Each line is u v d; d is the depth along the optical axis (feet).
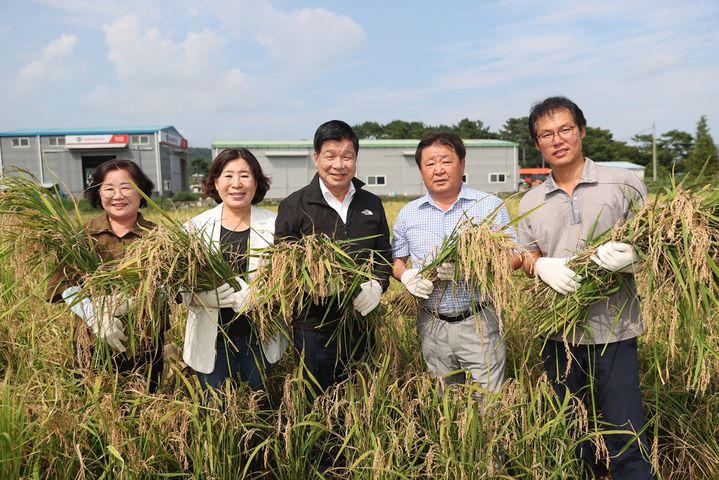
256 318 10.83
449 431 9.65
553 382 11.37
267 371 11.94
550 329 10.80
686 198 8.97
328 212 11.78
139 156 173.78
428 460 9.26
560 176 11.06
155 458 9.52
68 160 168.96
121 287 9.77
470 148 150.92
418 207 12.19
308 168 145.59
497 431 10.18
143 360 11.62
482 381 11.46
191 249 9.81
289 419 10.21
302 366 10.78
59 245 10.56
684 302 9.22
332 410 10.75
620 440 10.43
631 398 10.43
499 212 11.69
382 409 10.25
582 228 10.69
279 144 146.10
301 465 10.15
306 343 11.78
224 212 11.91
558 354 11.17
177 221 10.11
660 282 9.27
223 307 10.74
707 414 11.32
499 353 11.68
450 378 12.10
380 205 12.42
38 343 13.07
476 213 11.70
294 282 10.12
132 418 9.76
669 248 9.21
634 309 10.41
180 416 9.98
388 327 12.30
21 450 8.84
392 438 9.79
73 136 167.32
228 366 10.82
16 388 10.35
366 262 11.22
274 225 11.98
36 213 10.38
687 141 215.72
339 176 11.49
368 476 9.57
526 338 12.37
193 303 10.77
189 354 11.16
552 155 10.73
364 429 10.25
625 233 9.77
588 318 10.51
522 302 12.13
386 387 11.09
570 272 10.09
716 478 10.64
